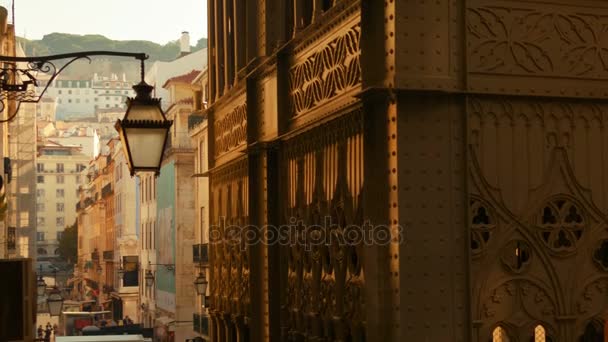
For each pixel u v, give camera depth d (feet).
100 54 46.09
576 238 52.65
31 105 349.41
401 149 49.96
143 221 345.72
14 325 52.24
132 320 367.66
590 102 52.95
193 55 337.11
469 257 50.29
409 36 50.11
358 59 56.29
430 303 49.96
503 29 51.65
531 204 51.85
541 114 52.19
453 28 50.90
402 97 50.16
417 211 50.08
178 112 267.59
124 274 366.63
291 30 73.56
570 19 52.70
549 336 51.90
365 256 52.06
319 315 63.52
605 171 53.06
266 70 75.97
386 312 50.93
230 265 88.48
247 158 79.92
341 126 59.21
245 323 80.84
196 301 247.50
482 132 51.29
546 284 51.93
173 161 270.05
